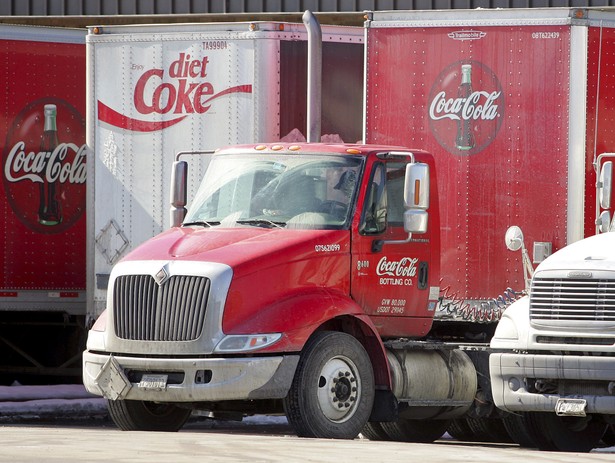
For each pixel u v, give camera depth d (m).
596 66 29.97
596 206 28.42
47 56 38.12
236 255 24.83
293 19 46.50
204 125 33.06
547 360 24.33
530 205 29.97
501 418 28.73
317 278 25.41
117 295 25.30
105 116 33.81
